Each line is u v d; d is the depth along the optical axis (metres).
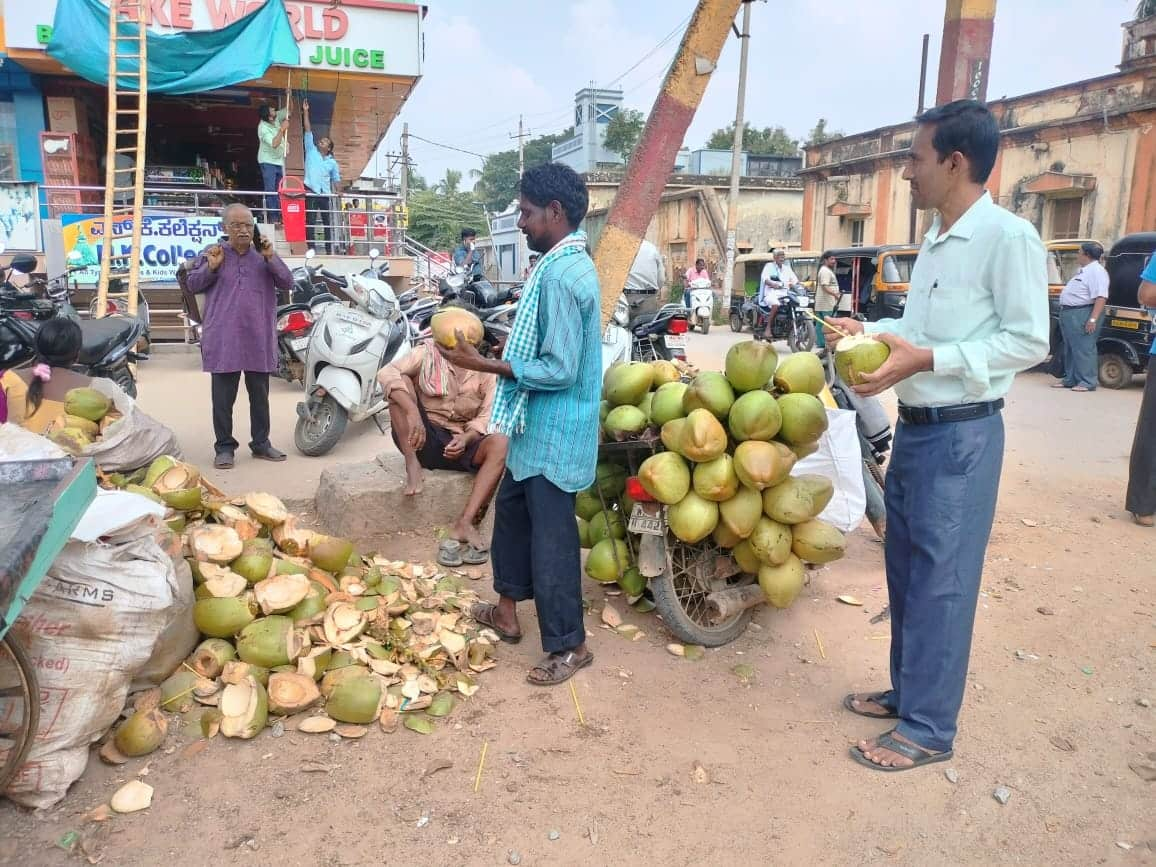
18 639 2.37
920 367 2.54
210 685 2.97
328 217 13.48
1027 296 2.48
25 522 1.94
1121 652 3.61
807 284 18.80
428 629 3.44
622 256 5.08
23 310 6.62
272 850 2.37
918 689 2.80
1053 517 5.37
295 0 12.96
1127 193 16.66
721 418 3.28
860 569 4.55
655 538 3.39
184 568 3.08
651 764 2.79
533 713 3.07
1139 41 16.42
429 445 4.84
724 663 3.49
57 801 2.51
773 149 53.06
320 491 5.02
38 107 13.79
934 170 2.62
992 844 2.46
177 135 16.92
